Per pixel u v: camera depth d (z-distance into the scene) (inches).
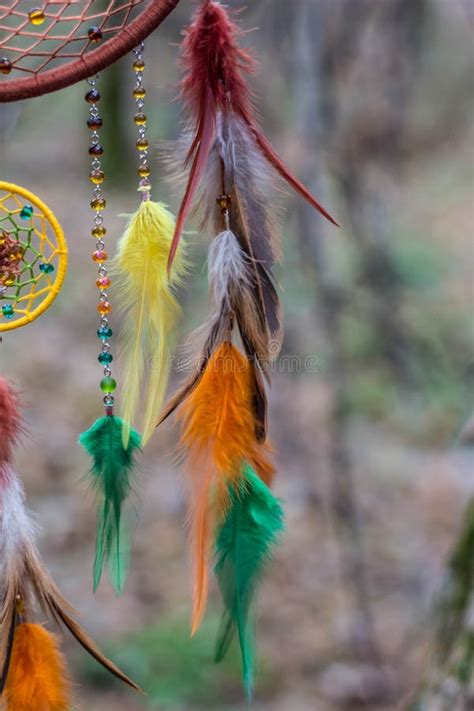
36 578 58.4
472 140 370.9
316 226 177.9
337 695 188.9
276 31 180.1
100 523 59.7
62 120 368.8
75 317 333.7
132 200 313.3
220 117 57.7
